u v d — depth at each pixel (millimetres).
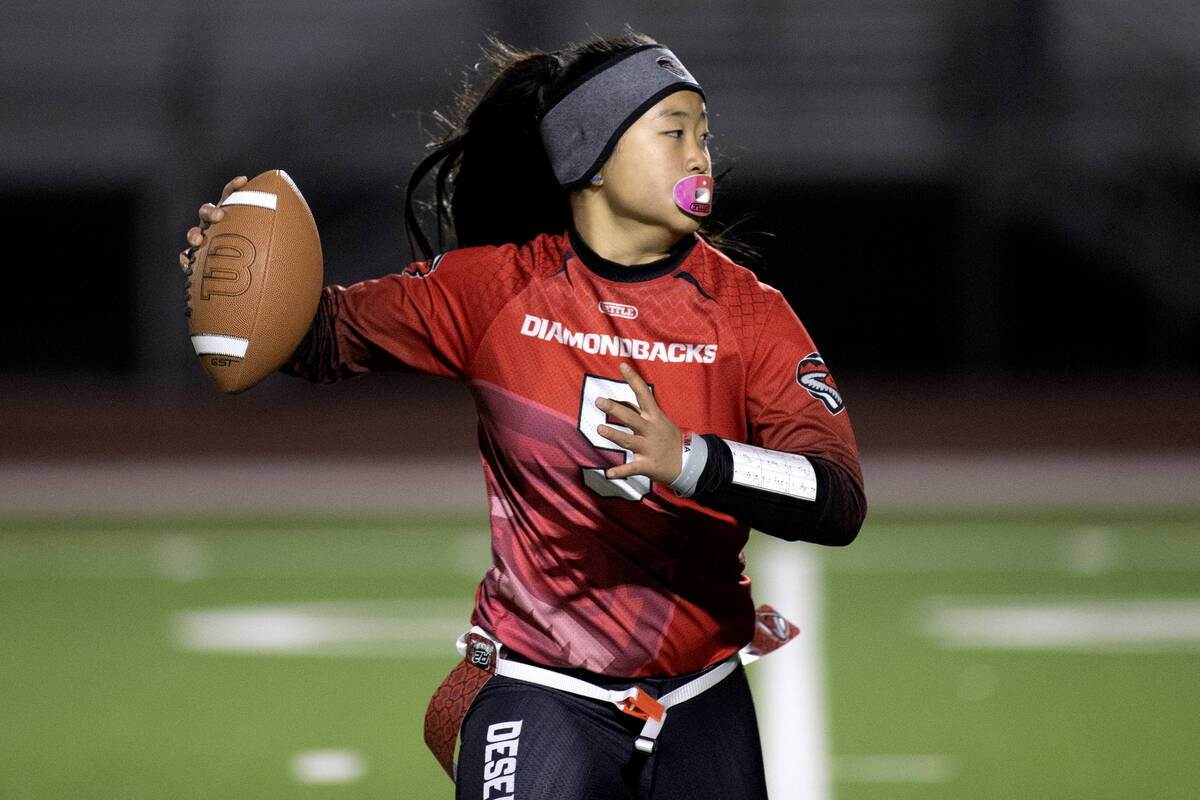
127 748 17625
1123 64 62812
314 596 26969
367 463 46312
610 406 7797
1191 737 17719
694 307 8812
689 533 8836
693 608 9031
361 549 31906
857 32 64312
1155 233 61531
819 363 8852
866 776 16141
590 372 8812
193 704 19656
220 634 24016
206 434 48969
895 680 20500
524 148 10008
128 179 62875
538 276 8992
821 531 8258
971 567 29328
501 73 9953
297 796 15711
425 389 61250
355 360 9469
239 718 18938
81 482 43344
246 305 8891
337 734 18094
